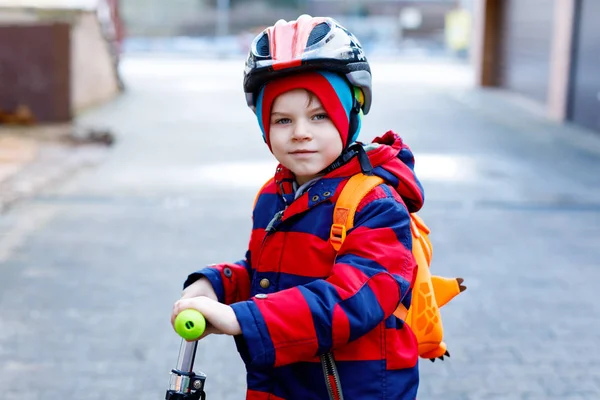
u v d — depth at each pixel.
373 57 30.78
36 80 11.80
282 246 1.84
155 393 3.50
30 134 10.67
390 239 1.74
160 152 9.87
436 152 10.09
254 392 1.89
